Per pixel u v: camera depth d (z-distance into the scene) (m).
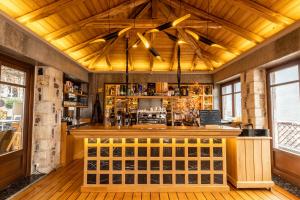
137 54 7.97
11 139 4.67
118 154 4.19
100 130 3.96
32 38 4.60
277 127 5.45
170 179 4.16
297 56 4.41
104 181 4.14
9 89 4.60
